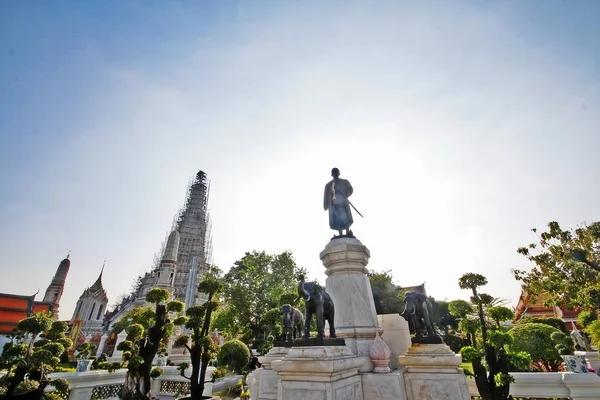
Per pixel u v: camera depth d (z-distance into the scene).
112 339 47.81
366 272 11.59
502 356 10.64
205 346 14.23
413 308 8.80
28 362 10.01
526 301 37.41
